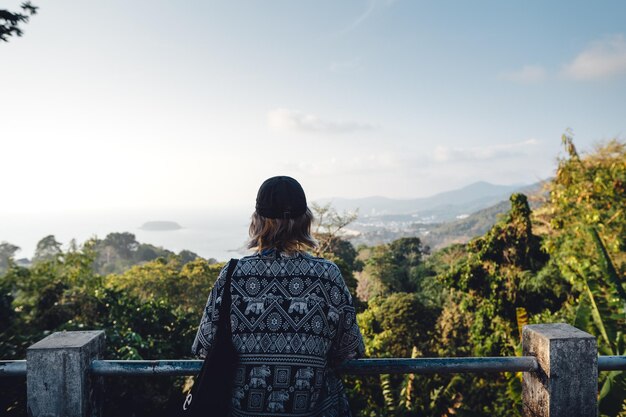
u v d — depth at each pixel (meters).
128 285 36.94
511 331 14.35
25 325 7.59
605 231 9.57
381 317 22.33
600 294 5.52
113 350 6.61
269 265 1.36
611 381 3.84
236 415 1.29
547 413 1.68
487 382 8.67
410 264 59.91
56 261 11.20
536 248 15.25
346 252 53.84
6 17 5.90
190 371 1.68
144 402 6.82
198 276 39.03
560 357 1.67
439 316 23.81
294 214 1.40
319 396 1.36
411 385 7.90
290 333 1.31
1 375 1.71
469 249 17.05
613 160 10.57
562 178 11.07
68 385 1.67
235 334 1.33
